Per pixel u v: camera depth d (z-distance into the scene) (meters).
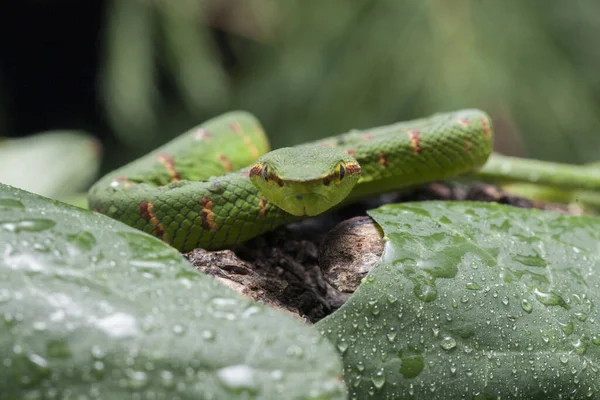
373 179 0.34
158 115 0.74
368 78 0.60
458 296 0.30
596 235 0.32
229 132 0.36
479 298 0.30
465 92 0.57
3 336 0.27
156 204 0.32
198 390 0.27
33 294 0.27
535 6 0.60
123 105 0.64
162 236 0.32
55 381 0.27
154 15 0.66
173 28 0.66
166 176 0.35
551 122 0.60
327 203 0.32
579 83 0.61
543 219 0.32
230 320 0.28
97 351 0.27
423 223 0.31
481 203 0.32
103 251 0.28
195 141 0.36
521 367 0.29
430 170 0.34
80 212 0.29
